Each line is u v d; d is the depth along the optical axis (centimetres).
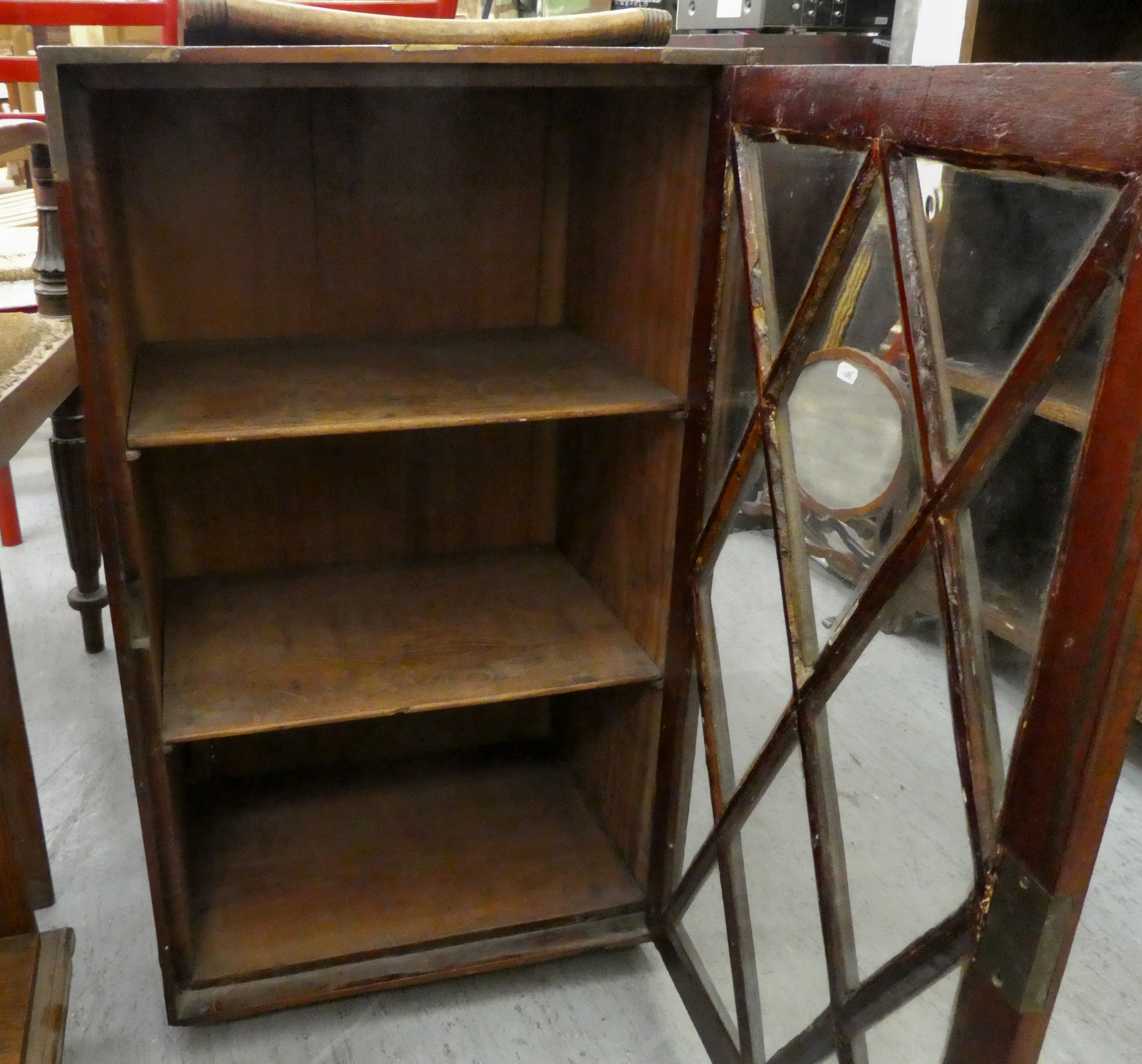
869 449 76
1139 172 51
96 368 86
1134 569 53
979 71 62
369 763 157
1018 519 61
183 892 109
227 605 130
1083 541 56
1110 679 55
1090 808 58
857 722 79
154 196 117
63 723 172
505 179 128
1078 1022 122
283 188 121
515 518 149
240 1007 113
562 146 129
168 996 111
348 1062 115
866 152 73
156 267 120
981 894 66
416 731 158
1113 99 52
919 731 72
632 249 114
